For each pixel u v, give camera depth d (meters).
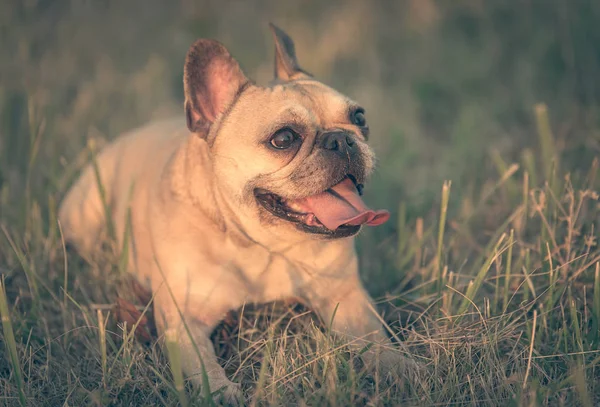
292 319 3.61
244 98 3.43
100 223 4.38
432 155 5.89
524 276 3.58
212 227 3.52
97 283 3.98
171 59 7.71
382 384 3.14
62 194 4.77
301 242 3.54
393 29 7.93
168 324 3.46
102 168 4.42
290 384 3.11
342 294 3.72
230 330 3.64
